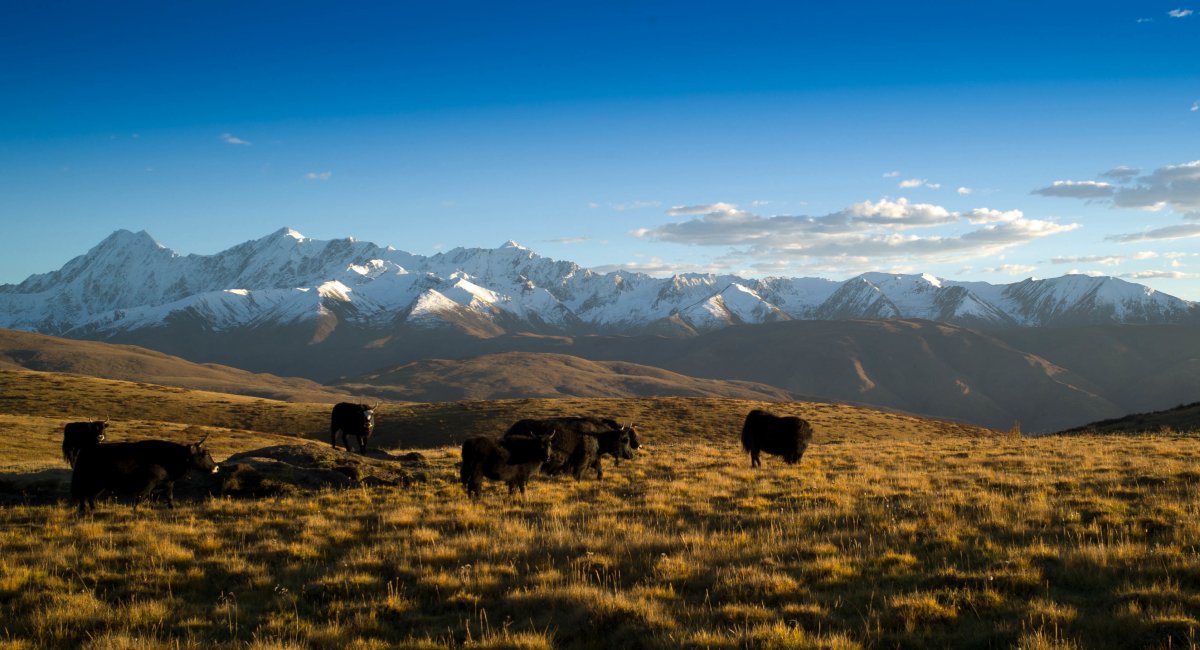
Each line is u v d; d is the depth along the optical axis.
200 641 9.24
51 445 46.84
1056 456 25.42
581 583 10.99
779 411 95.12
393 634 9.52
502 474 19.39
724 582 10.87
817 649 8.27
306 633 9.42
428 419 95.31
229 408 106.69
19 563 12.70
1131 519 13.74
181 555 13.02
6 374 116.50
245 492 19.78
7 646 9.10
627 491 20.12
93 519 16.70
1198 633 8.11
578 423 25.56
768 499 18.17
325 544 14.00
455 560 12.63
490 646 8.73
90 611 10.25
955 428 90.12
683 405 102.00
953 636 8.71
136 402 103.75
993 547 12.22
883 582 10.85
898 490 18.69
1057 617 8.88
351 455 23.58
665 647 8.55
